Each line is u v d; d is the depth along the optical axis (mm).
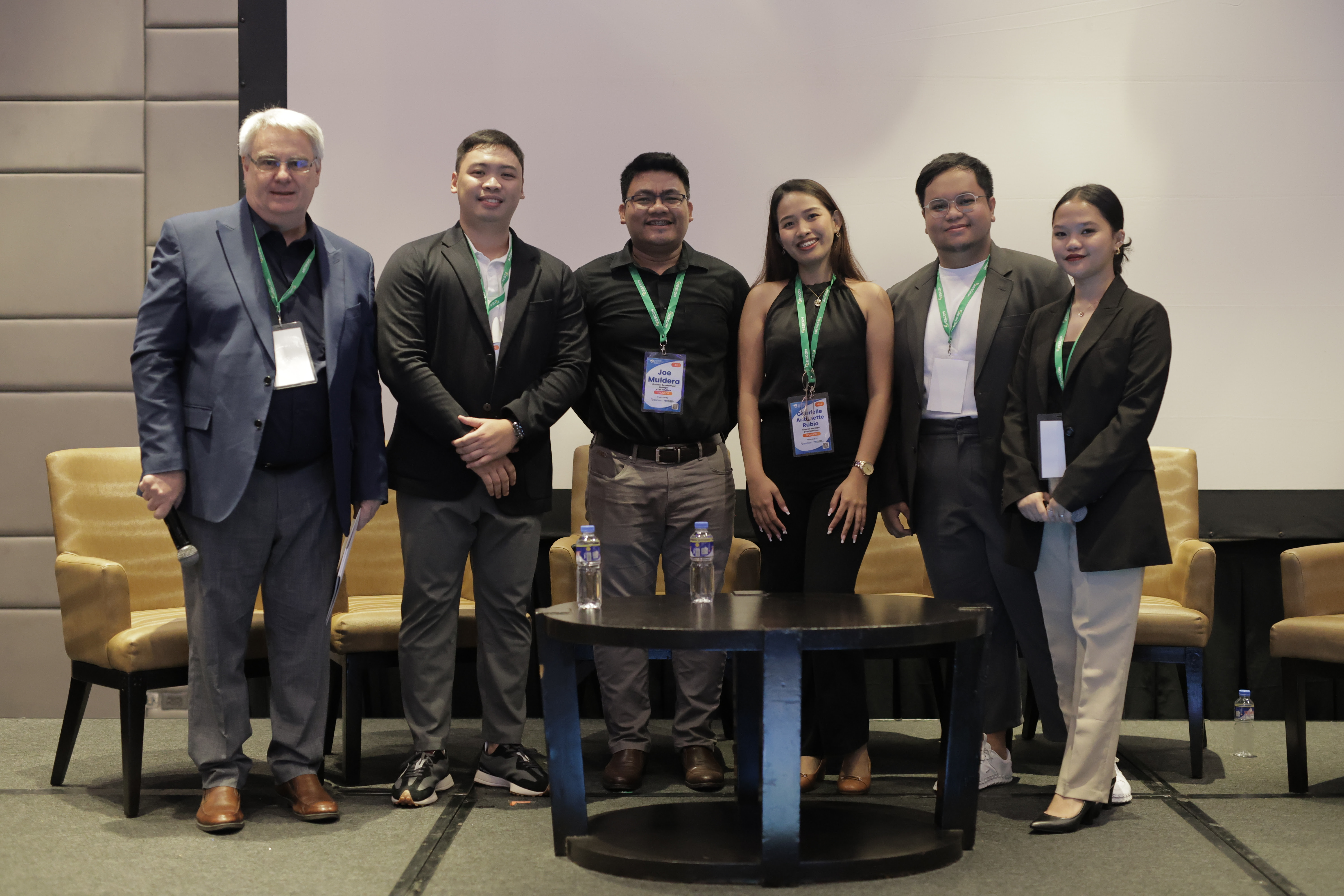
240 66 4180
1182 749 3619
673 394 3172
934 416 3146
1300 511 4062
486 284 3129
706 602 2680
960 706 2588
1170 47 4062
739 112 4133
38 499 4207
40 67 4203
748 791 2902
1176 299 4082
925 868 2434
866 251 4129
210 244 2857
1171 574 3533
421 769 3020
